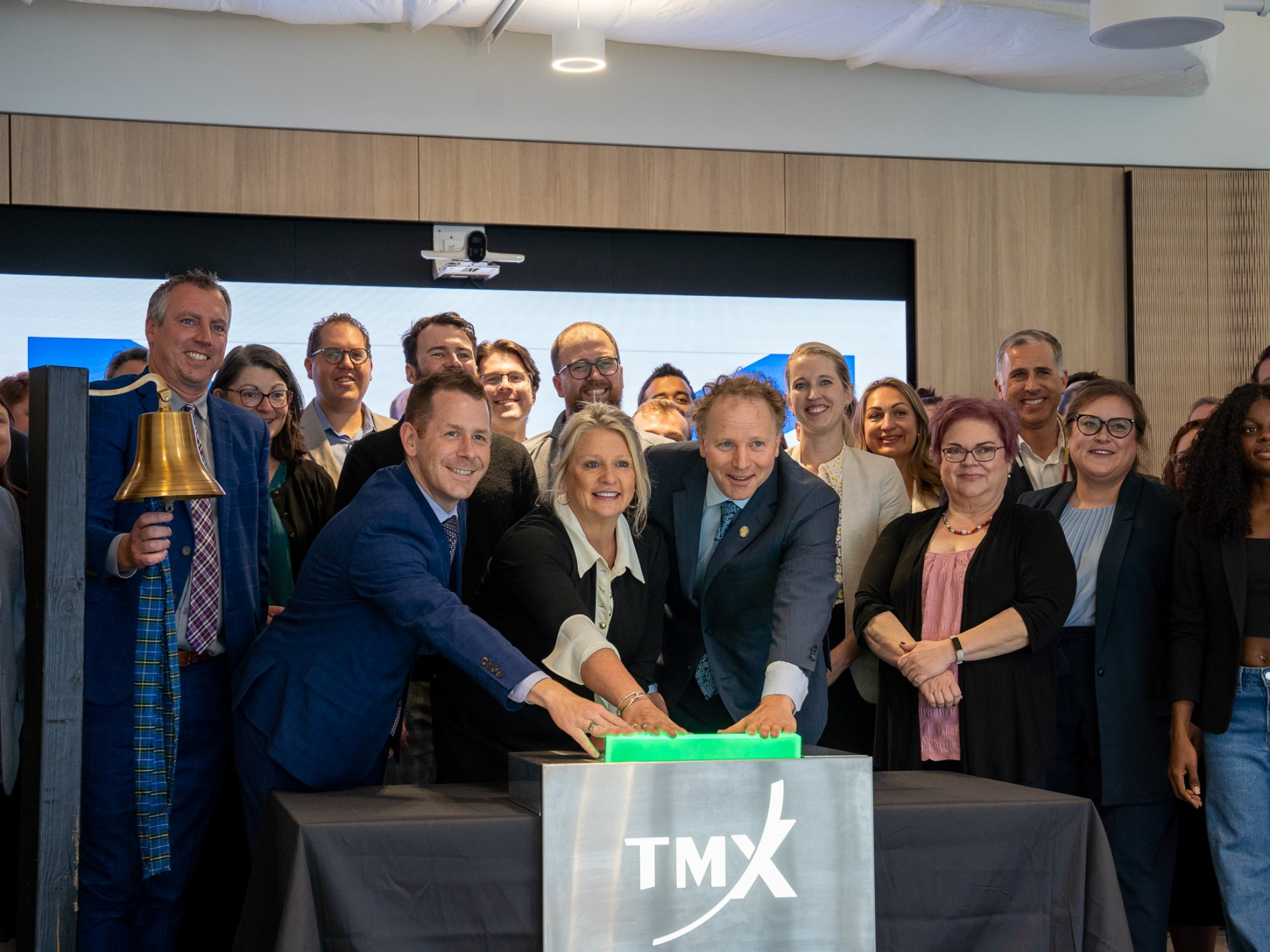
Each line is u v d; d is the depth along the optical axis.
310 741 2.52
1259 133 6.75
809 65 6.31
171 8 5.38
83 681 2.23
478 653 2.32
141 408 2.88
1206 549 3.12
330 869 2.00
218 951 3.03
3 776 2.97
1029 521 3.04
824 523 2.83
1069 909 2.29
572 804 2.06
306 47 5.74
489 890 2.06
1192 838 3.42
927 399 5.12
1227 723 3.07
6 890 3.22
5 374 5.48
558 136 6.04
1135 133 6.64
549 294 6.11
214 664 2.90
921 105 6.42
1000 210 6.50
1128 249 6.61
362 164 5.80
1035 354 4.30
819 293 6.40
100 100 5.52
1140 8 3.84
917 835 2.25
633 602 2.75
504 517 3.24
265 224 5.76
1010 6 5.38
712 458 2.79
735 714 2.87
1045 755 2.90
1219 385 6.63
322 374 4.54
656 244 6.22
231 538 2.92
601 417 2.70
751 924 2.13
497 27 5.57
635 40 5.73
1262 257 6.66
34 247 5.50
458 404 2.49
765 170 6.25
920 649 2.91
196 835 2.88
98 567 2.67
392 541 2.45
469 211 5.93
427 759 3.49
